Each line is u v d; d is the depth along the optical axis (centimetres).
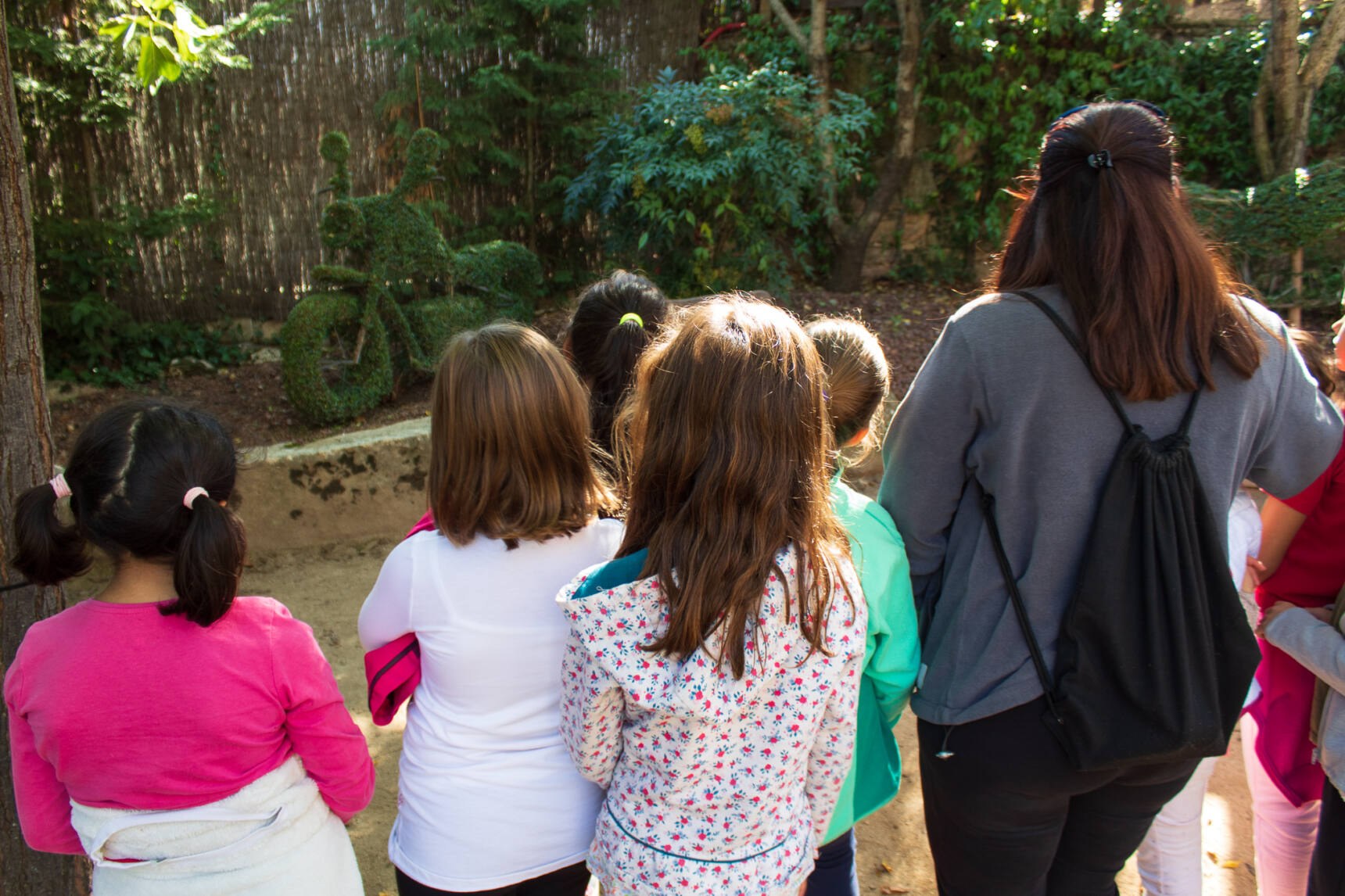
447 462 136
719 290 575
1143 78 653
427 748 143
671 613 116
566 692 128
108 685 121
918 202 692
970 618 139
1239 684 128
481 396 133
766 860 129
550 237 666
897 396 517
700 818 126
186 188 588
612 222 605
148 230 541
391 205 500
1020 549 135
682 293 588
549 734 144
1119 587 125
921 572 151
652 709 118
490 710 142
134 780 122
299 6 590
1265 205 542
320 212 615
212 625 126
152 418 127
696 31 681
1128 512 125
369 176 623
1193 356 127
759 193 568
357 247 498
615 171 564
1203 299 125
